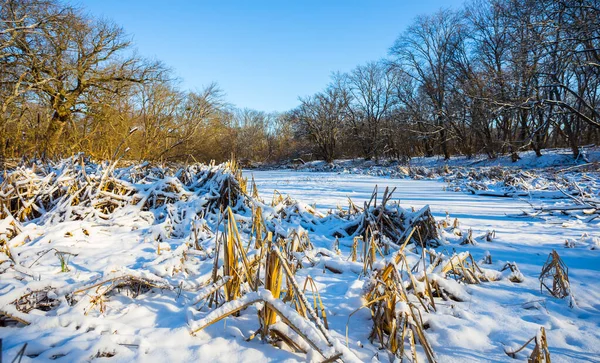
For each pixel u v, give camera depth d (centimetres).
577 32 1652
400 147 3925
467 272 374
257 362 212
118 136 1820
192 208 646
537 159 2458
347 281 365
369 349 241
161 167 905
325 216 714
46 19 1781
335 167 3872
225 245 287
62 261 369
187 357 216
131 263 409
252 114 6606
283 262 237
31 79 1786
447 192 1432
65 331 235
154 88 2366
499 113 2072
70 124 1888
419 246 548
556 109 1998
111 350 215
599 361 232
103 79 2109
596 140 2817
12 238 484
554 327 276
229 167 827
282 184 1884
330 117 4584
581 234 632
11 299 255
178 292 311
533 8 1756
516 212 915
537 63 1786
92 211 632
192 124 2791
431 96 3588
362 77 4391
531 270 420
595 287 358
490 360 232
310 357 210
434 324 274
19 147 1267
